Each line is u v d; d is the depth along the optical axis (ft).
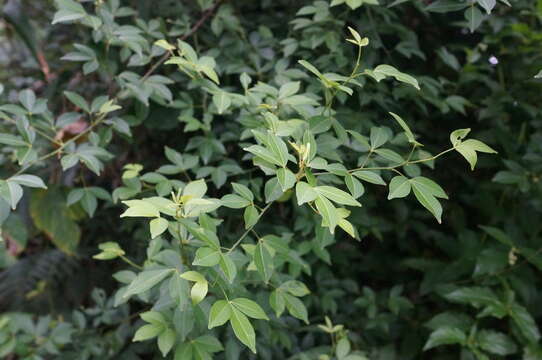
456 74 3.73
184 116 2.89
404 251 4.16
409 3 3.50
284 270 3.22
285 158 1.96
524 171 3.26
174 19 3.50
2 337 3.08
